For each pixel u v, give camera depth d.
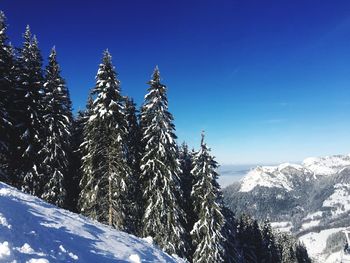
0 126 29.14
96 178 30.20
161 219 30.77
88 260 11.48
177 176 31.89
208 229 32.69
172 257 18.72
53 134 31.72
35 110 31.77
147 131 31.91
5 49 31.97
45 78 33.34
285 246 80.81
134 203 33.47
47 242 11.02
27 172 31.22
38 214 13.90
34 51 33.34
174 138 31.89
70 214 17.36
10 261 8.55
